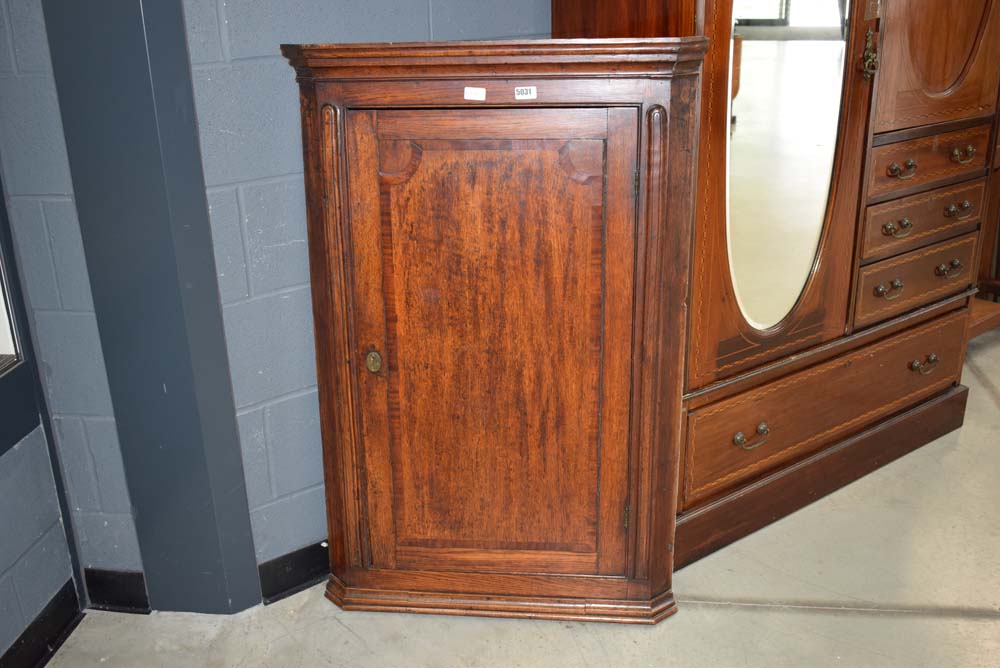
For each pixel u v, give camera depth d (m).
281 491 2.10
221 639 2.01
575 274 1.77
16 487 1.85
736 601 2.10
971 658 1.91
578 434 1.88
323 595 2.15
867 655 1.92
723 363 2.13
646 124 1.66
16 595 1.85
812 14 1.98
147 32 1.64
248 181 1.85
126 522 2.04
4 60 1.69
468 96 1.66
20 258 1.83
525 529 1.97
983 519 2.41
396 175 1.73
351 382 1.88
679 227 1.74
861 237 2.33
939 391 2.83
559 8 2.17
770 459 2.35
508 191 1.72
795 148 2.08
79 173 1.75
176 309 1.83
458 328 1.82
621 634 2.00
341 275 1.80
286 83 1.85
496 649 1.96
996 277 3.45
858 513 2.45
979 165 2.60
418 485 1.96
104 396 1.93
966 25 2.37
